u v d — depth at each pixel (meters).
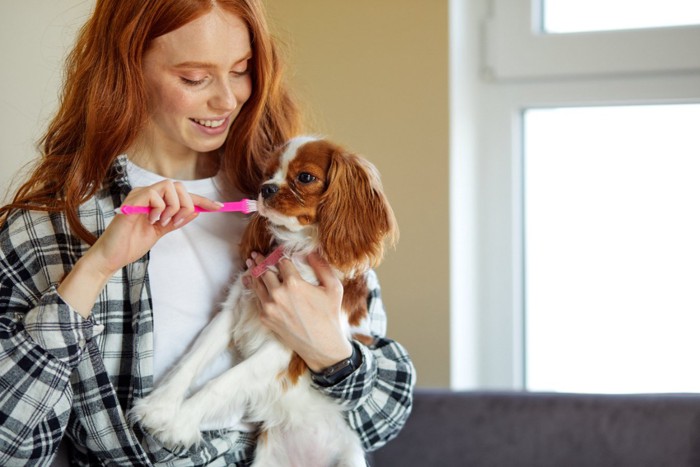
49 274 1.41
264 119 1.66
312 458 1.58
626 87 2.37
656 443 1.87
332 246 1.49
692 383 2.45
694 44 2.29
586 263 2.51
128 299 1.44
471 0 2.43
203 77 1.41
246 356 1.54
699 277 2.42
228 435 1.53
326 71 2.35
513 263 2.52
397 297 2.33
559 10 2.40
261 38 1.47
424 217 2.31
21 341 1.30
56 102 2.16
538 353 2.57
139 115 1.44
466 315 2.45
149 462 1.41
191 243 1.55
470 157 2.46
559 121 2.48
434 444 1.94
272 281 1.49
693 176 2.40
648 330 2.48
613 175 2.46
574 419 1.90
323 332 1.48
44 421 1.33
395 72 2.31
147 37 1.40
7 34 2.17
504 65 2.41
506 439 1.92
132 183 1.53
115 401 1.39
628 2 2.35
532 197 2.53
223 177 1.63
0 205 1.81
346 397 1.53
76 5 2.13
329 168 1.51
